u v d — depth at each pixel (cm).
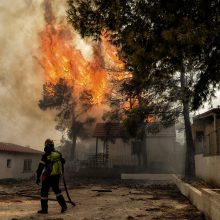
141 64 844
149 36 817
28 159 2817
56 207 1037
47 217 863
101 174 2942
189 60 944
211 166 1416
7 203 1139
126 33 847
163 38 811
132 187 1933
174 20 808
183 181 1606
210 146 1483
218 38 850
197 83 1027
